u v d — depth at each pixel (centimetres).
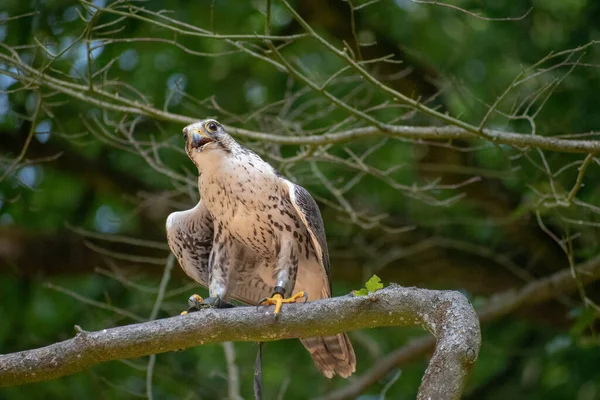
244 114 1295
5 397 1377
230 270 899
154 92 1387
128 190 1446
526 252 1438
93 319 1414
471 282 1414
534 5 1313
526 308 1392
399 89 1311
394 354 1263
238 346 1466
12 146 1391
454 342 620
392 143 1408
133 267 1402
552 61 1241
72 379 1395
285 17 1416
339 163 1195
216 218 891
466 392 1408
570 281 1212
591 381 1353
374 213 1397
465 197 1365
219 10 1392
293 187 862
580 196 1238
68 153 1424
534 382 1394
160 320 697
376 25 1369
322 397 1267
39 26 1218
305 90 1189
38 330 1446
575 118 1241
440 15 1416
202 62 1428
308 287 913
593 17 1267
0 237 1403
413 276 1412
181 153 1378
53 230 1457
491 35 1358
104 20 1224
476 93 1328
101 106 981
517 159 1222
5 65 1116
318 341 894
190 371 1412
